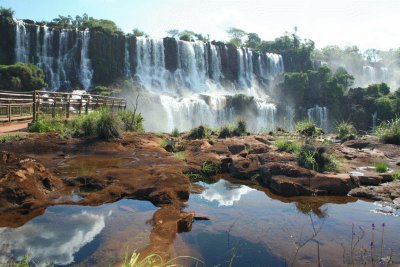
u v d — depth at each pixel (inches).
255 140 551.8
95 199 267.1
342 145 581.6
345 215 270.1
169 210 249.8
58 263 175.3
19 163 275.7
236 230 231.6
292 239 220.4
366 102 1990.7
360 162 450.9
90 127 513.7
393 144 571.5
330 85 2117.4
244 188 343.6
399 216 270.1
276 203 296.7
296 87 2137.1
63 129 547.5
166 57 2025.1
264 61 2488.9
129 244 197.9
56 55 1787.6
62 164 372.2
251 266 185.6
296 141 508.4
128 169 343.0
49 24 2052.2
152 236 209.3
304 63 2728.8
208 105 1652.3
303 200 308.2
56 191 283.3
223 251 200.8
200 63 2142.0
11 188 247.4
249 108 1743.4
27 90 1488.7
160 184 298.5
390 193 322.0
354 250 206.1
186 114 1583.4
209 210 269.3
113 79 1854.1
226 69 2273.6
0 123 610.2
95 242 199.2
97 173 331.9
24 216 233.8
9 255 182.4
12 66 1471.5
